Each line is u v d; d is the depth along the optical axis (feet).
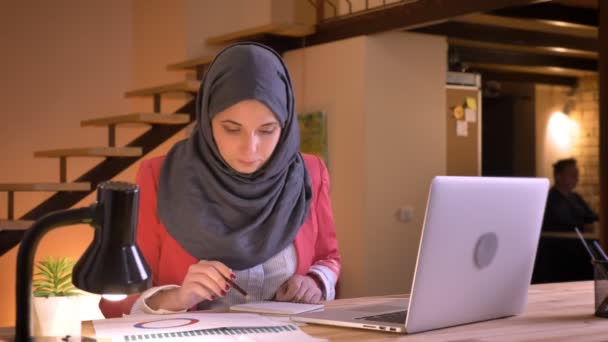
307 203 6.98
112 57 21.70
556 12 18.95
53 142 20.95
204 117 6.41
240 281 6.55
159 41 21.01
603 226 14.06
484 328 5.16
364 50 16.57
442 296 4.99
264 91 6.13
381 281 16.90
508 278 5.54
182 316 5.32
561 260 20.90
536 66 24.72
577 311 5.93
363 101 16.61
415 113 17.42
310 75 18.03
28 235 3.80
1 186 16.10
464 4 14.60
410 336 4.82
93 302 5.60
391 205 17.04
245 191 6.47
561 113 30.30
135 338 4.55
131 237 3.81
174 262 6.46
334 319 5.21
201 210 6.44
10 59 20.40
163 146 20.35
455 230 4.90
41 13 20.80
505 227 5.33
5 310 19.81
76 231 20.98
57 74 21.01
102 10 21.56
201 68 19.11
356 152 16.80
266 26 17.70
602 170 14.11
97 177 17.25
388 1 17.10
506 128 31.83
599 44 14.20
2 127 20.34
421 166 17.49
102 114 21.59
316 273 6.75
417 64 17.48
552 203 21.94
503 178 5.24
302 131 18.16
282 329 4.85
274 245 6.61
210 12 20.39
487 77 27.02
